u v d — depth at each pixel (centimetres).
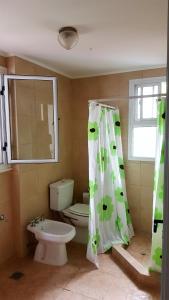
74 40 199
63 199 322
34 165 291
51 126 298
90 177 259
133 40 221
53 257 266
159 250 226
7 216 267
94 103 261
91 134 257
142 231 334
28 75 251
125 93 327
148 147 323
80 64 299
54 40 220
